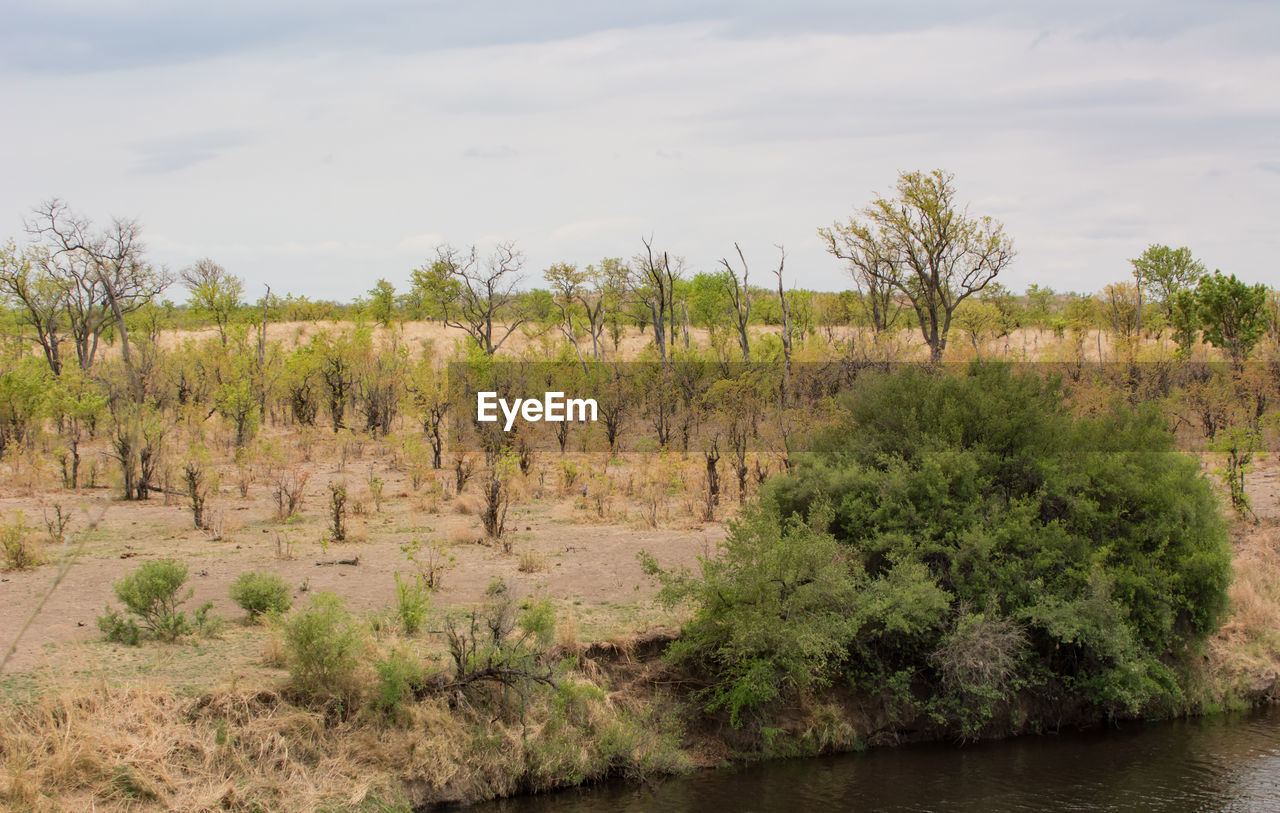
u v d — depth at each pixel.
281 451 26.94
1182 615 13.91
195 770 8.72
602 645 11.77
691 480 22.58
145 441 20.36
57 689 9.11
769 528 11.98
